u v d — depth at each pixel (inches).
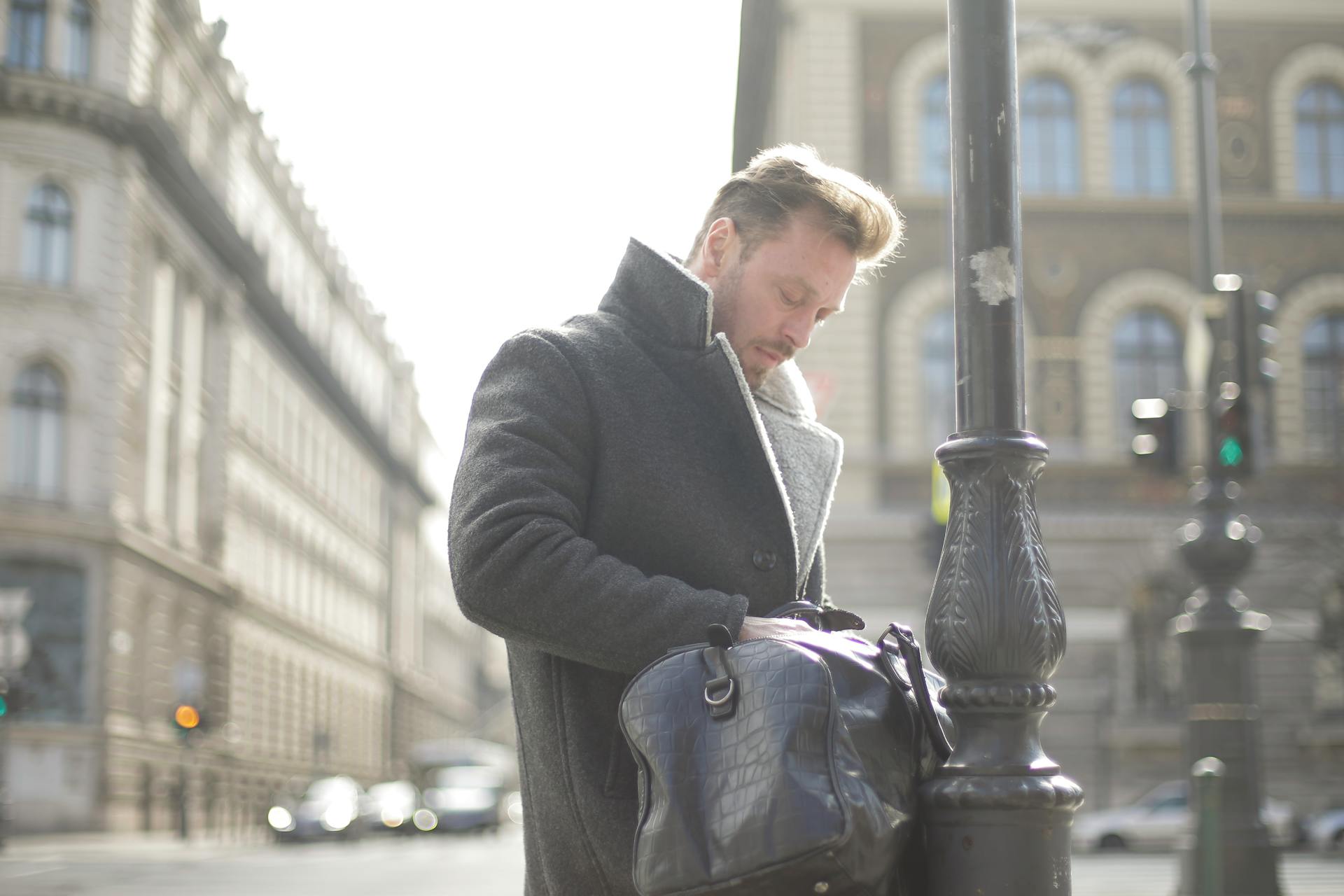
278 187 2095.2
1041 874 82.5
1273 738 1013.2
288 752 2090.3
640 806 76.8
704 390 89.4
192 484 1646.2
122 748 1342.3
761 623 80.7
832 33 1047.0
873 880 71.6
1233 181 1071.6
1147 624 1011.3
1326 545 989.2
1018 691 85.7
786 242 89.3
